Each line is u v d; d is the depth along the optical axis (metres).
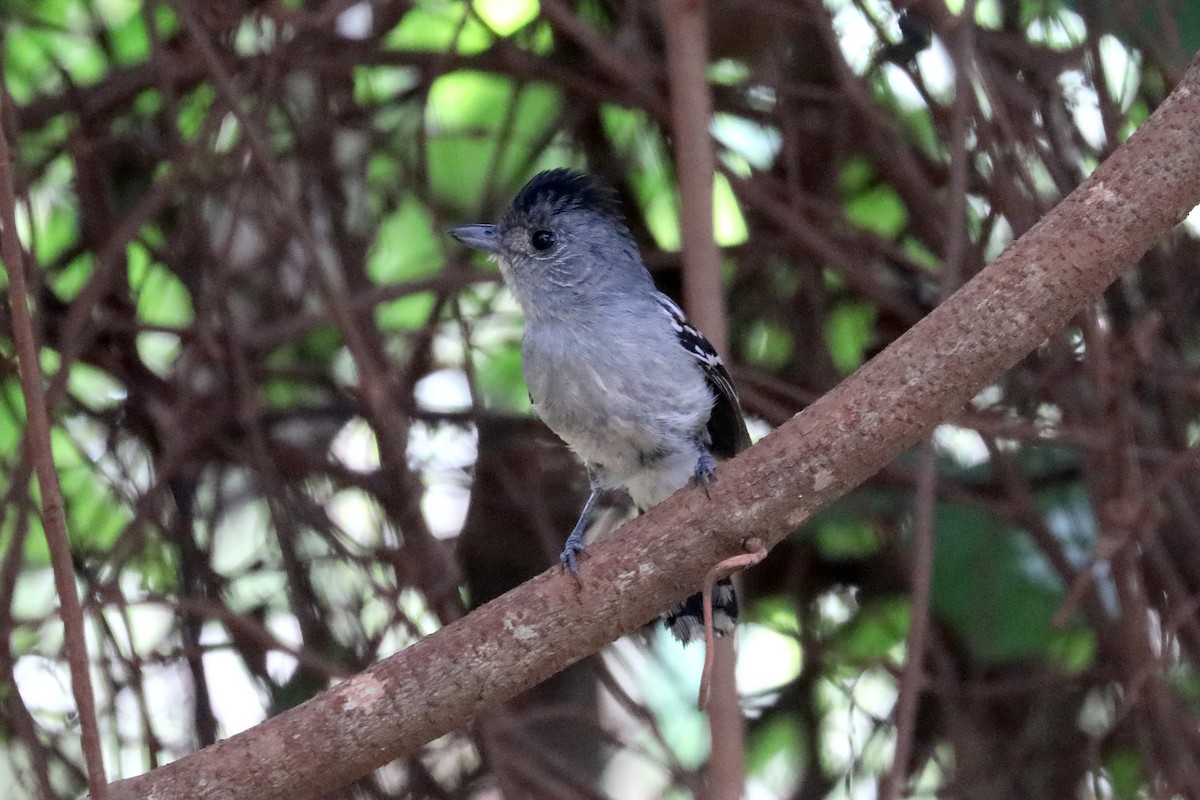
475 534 10.54
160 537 10.04
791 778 10.55
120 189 10.70
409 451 10.49
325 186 10.73
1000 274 6.14
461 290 10.75
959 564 9.93
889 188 10.89
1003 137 9.68
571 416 8.44
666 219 11.32
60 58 11.07
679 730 10.89
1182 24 9.73
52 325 10.23
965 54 8.97
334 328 10.83
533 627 6.24
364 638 9.91
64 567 5.43
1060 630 9.72
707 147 8.52
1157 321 9.60
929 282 10.83
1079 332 9.86
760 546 6.35
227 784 5.97
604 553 6.34
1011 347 6.15
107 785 5.58
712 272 8.50
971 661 10.30
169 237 10.52
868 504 10.20
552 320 8.48
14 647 9.69
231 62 10.21
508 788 9.29
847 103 10.31
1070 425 9.57
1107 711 10.00
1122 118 9.59
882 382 6.23
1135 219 6.02
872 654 10.53
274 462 10.22
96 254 10.41
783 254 10.66
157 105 10.68
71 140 10.34
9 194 5.42
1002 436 9.57
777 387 10.39
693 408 8.36
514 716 9.68
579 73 10.78
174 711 9.72
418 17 11.45
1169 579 9.35
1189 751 9.22
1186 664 9.73
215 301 9.84
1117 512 8.80
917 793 10.07
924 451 8.43
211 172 10.02
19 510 8.79
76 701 5.48
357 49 10.50
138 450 10.20
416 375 10.82
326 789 6.16
